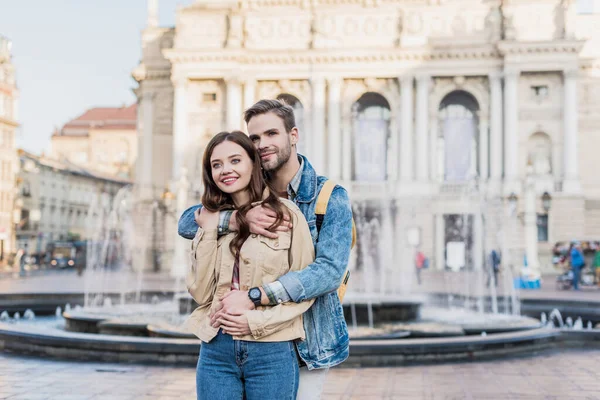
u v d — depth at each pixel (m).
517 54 63.88
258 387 4.22
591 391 9.75
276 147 4.63
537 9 65.00
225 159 4.39
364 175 69.44
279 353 4.25
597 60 66.25
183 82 68.06
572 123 63.56
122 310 21.52
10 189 84.81
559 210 62.88
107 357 12.05
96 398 9.03
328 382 10.33
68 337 12.41
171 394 9.36
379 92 67.44
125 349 11.98
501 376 10.88
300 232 4.38
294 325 4.32
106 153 124.38
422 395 9.46
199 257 4.41
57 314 22.16
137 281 46.09
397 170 67.19
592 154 66.50
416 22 65.81
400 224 65.00
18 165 86.62
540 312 21.91
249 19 68.19
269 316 4.15
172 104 73.62
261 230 4.30
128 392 9.44
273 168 4.65
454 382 10.36
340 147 67.69
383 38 66.62
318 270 4.30
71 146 124.94
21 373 10.80
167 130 73.62
